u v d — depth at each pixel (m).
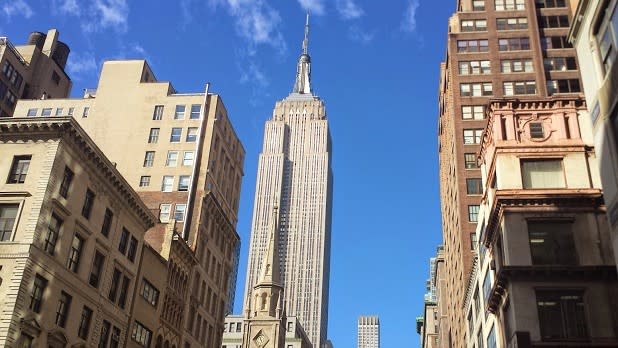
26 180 45.94
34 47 119.44
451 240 97.31
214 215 83.69
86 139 49.72
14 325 40.91
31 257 43.00
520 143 48.50
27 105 94.50
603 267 41.66
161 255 66.50
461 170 88.00
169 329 66.31
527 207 45.22
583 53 34.09
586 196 44.56
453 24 105.31
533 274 42.44
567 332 40.59
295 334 177.75
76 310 48.19
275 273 123.50
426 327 165.38
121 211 56.41
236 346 172.25
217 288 84.00
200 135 85.06
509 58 96.31
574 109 49.22
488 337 54.31
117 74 92.44
